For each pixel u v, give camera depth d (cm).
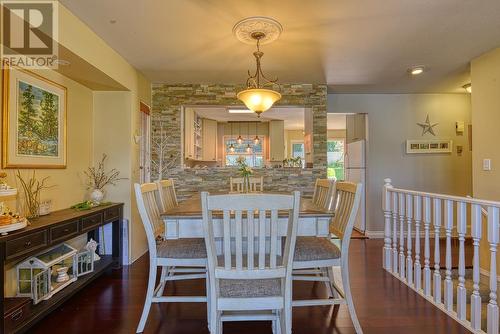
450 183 491
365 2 219
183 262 202
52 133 270
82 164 323
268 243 200
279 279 165
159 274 304
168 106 423
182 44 290
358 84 432
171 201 297
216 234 185
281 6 224
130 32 264
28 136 239
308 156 470
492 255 195
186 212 196
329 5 223
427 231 255
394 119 492
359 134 520
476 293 202
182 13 233
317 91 429
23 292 210
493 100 312
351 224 197
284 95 427
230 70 365
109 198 343
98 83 317
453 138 493
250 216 148
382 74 386
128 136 346
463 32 269
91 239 306
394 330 199
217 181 427
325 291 263
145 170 401
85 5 221
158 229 230
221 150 823
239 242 150
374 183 489
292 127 878
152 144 421
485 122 322
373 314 221
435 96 492
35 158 247
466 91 475
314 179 427
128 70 339
